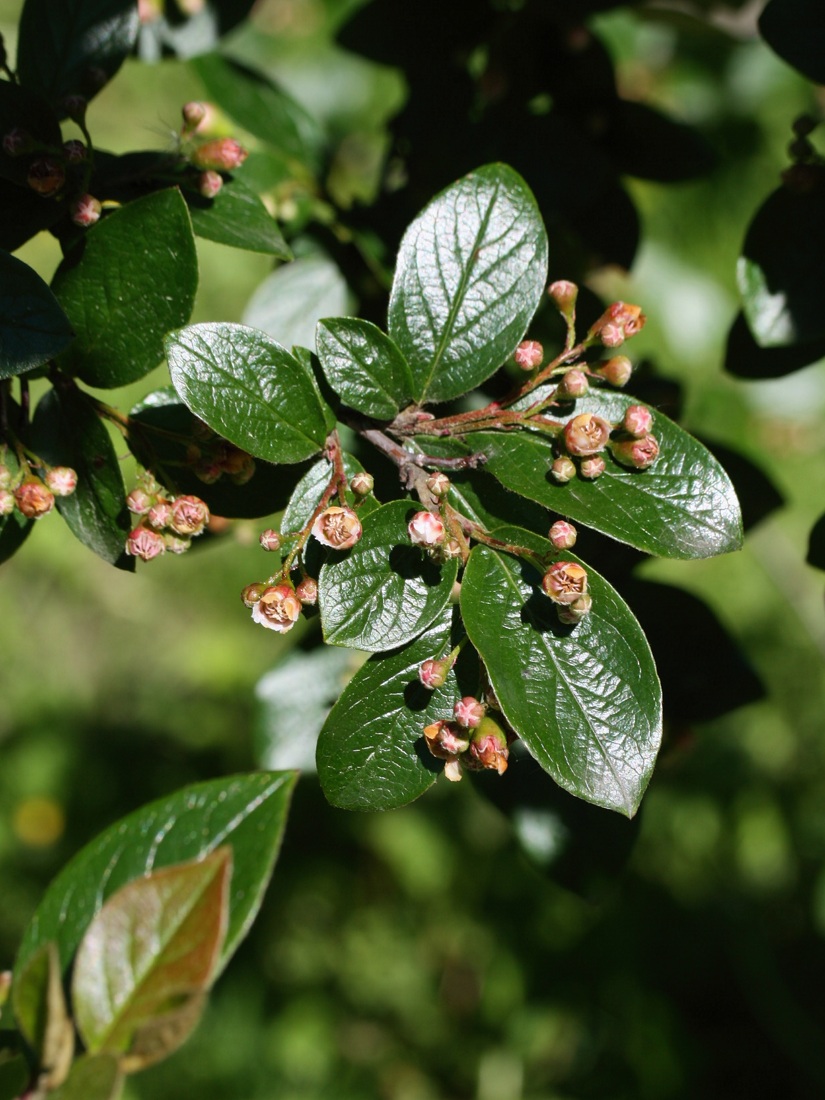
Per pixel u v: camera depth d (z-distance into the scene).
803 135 0.37
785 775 0.84
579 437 0.29
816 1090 0.71
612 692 0.29
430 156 0.42
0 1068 0.54
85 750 0.86
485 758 0.29
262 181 0.41
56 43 0.35
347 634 0.29
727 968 0.75
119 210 0.31
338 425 0.34
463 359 0.31
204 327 0.29
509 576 0.30
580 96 0.43
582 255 0.44
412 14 0.43
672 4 0.53
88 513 0.32
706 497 0.30
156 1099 0.72
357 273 0.41
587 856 0.38
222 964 0.27
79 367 0.32
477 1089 0.75
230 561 0.92
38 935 0.29
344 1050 0.76
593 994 0.75
